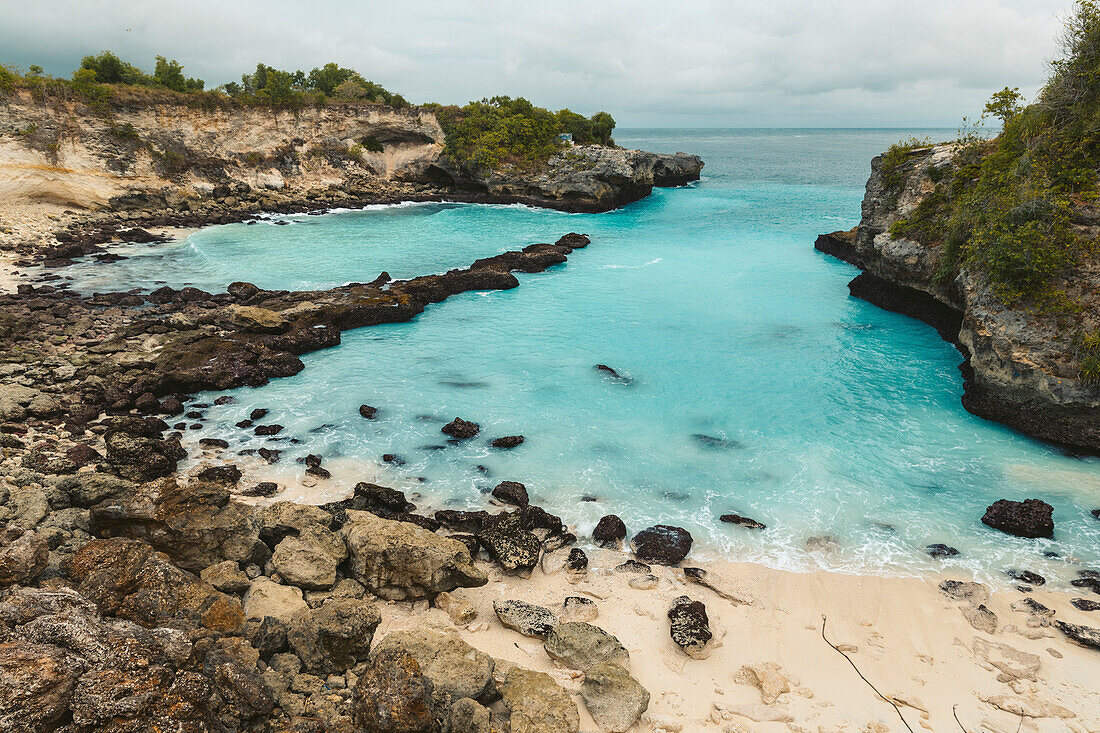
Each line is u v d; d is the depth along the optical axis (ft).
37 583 37.81
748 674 41.75
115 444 62.18
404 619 46.14
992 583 51.29
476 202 259.60
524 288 136.87
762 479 65.87
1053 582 51.39
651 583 50.80
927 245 106.11
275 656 37.45
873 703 39.83
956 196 102.58
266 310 105.09
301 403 82.07
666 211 241.55
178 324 103.14
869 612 47.98
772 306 123.13
